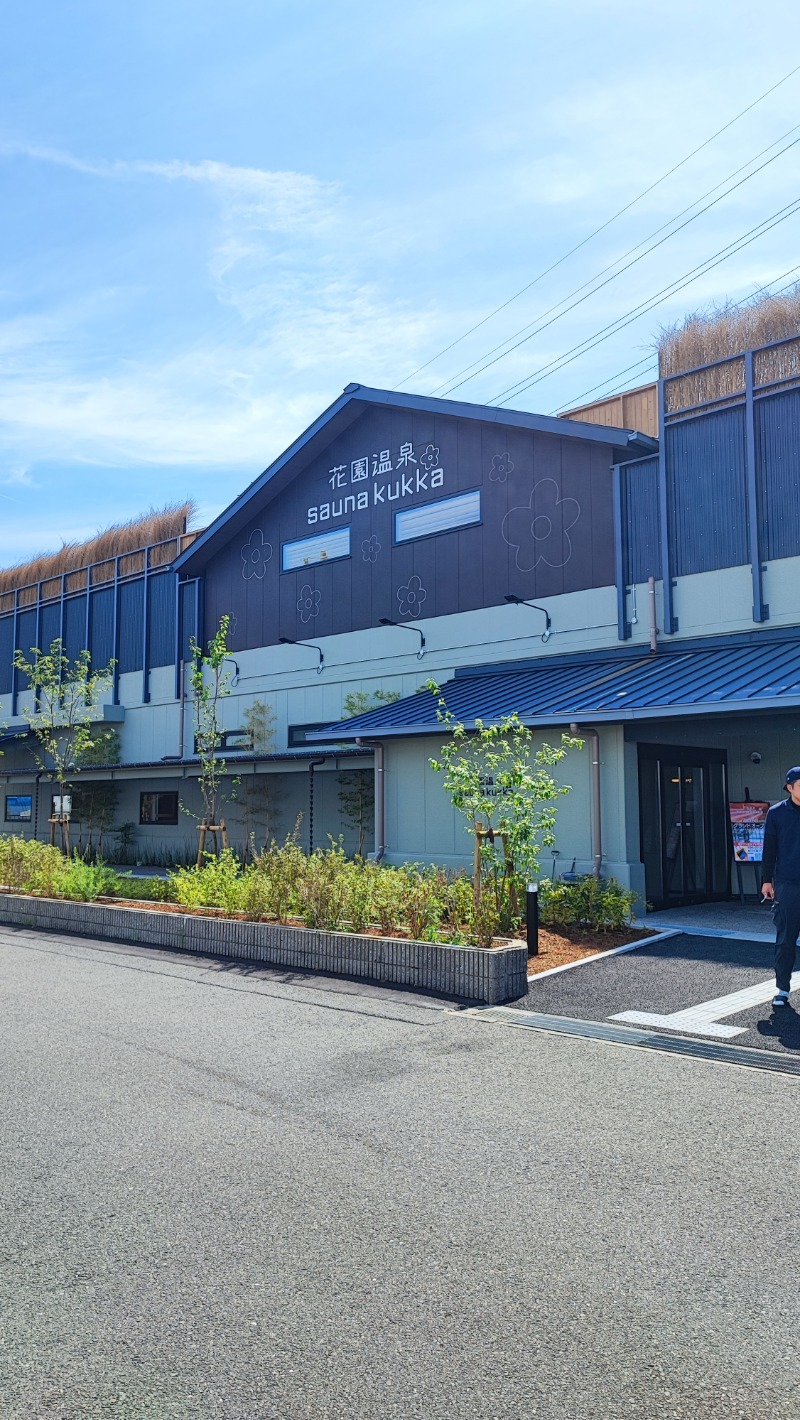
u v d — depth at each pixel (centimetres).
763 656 1355
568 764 1384
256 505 2367
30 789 3073
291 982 941
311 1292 369
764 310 1595
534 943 1030
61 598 3061
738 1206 439
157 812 2638
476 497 1908
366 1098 593
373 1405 302
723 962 986
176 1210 442
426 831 1571
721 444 1531
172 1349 333
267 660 2334
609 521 1683
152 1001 870
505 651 1825
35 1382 315
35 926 1390
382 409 2117
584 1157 497
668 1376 315
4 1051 711
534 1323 346
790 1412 297
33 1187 470
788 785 782
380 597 2083
